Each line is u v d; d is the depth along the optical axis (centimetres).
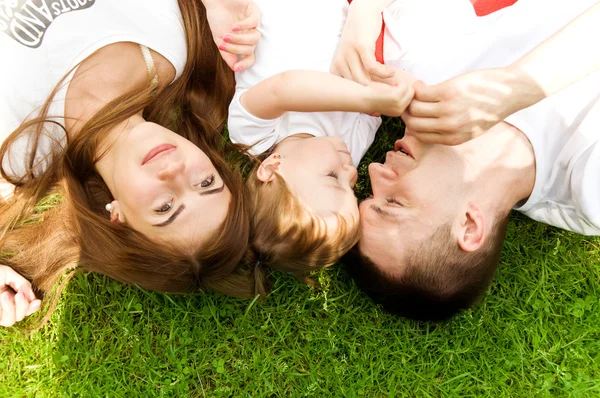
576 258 216
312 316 213
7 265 197
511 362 211
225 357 208
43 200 212
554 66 159
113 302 208
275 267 193
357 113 199
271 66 190
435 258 174
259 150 195
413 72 185
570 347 211
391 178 180
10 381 204
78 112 182
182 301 209
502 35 183
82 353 206
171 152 164
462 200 173
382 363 209
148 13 187
